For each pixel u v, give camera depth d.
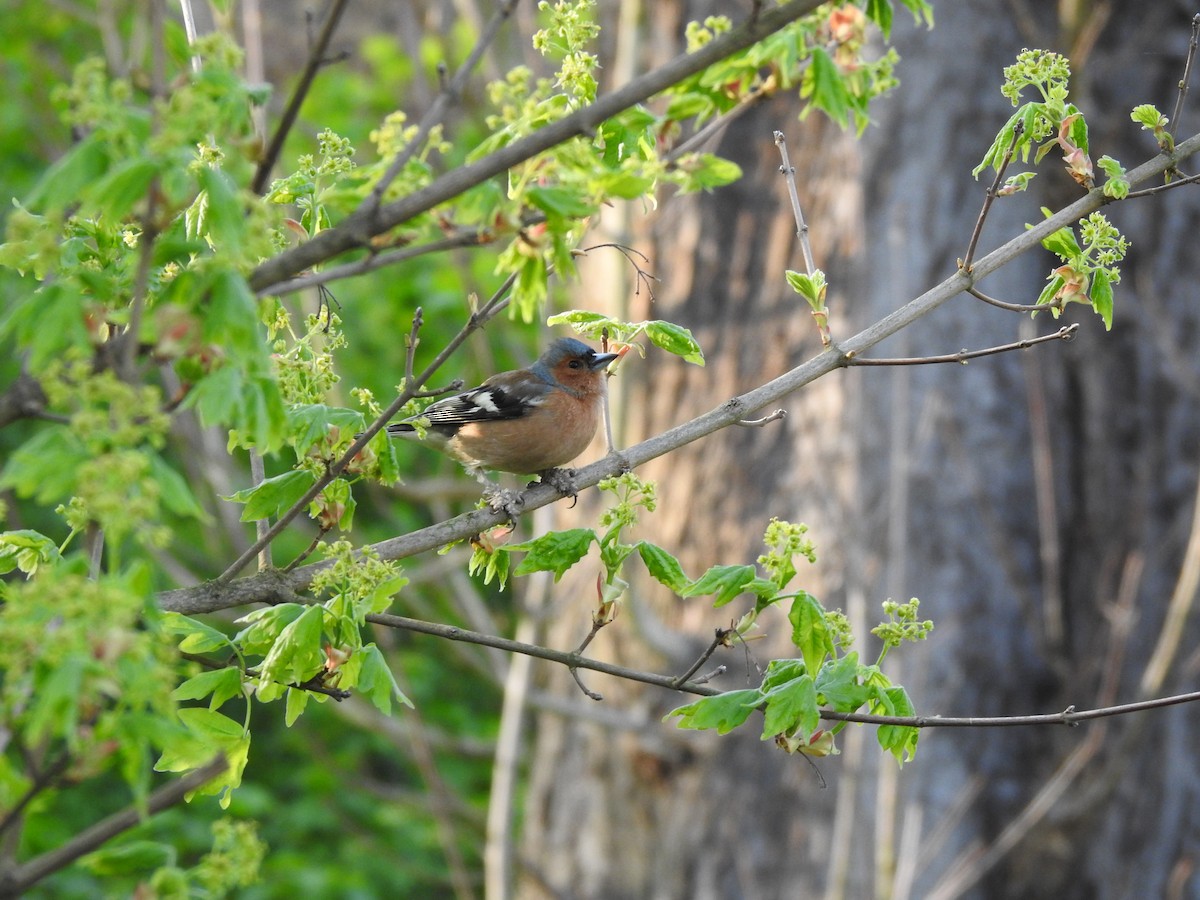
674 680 6.29
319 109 22.30
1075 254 7.11
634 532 14.74
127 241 5.86
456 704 21.80
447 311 20.55
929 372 13.38
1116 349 13.60
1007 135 7.04
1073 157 7.00
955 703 12.80
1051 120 6.96
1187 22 13.84
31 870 3.78
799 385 7.35
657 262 14.98
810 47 5.80
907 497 12.98
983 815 12.70
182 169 4.32
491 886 13.55
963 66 13.76
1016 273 13.59
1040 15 14.12
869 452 13.38
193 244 4.77
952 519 13.05
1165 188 7.06
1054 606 12.49
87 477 3.94
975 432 13.27
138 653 3.88
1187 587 11.31
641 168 5.16
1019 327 13.55
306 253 4.73
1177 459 13.33
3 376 18.67
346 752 20.23
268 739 20.88
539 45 6.20
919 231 13.54
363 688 5.96
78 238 5.62
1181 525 13.18
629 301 14.86
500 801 13.67
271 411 4.75
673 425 14.74
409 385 6.11
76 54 21.73
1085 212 7.09
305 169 6.68
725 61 5.42
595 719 13.75
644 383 14.96
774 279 14.33
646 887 14.56
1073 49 13.55
